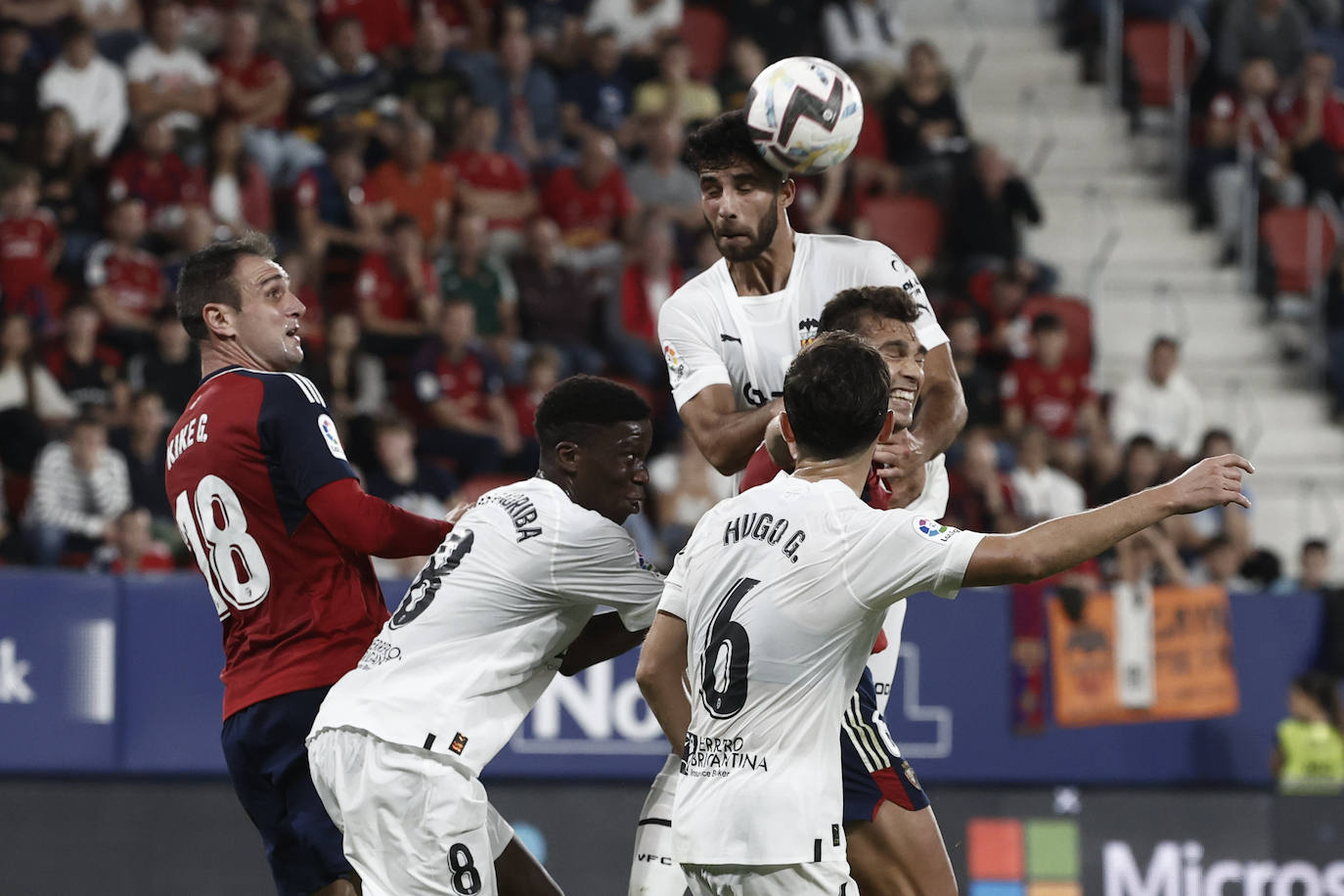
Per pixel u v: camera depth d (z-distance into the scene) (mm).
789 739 13000
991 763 28828
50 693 26469
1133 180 49656
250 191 39188
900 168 44844
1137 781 29391
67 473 31094
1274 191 47875
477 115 41938
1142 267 47656
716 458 15180
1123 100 51469
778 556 13062
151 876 26578
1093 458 38188
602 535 14641
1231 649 30000
